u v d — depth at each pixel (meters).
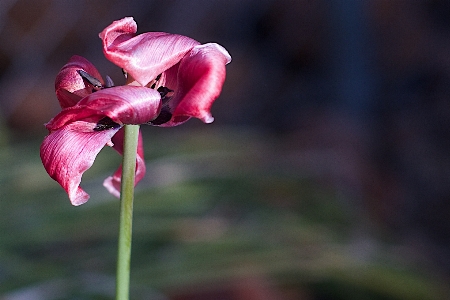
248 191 1.08
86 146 0.53
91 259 0.88
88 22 1.84
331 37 1.85
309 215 1.06
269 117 1.93
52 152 0.53
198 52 0.53
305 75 2.09
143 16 1.96
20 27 1.75
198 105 0.52
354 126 1.75
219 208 1.02
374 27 2.19
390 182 1.63
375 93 1.92
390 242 1.09
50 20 1.78
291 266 0.86
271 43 2.17
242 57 2.09
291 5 2.15
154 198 1.02
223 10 2.12
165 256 0.88
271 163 1.23
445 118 1.96
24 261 0.86
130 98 0.53
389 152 1.79
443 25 2.37
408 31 2.26
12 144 1.37
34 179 1.09
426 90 2.11
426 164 1.75
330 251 0.91
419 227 1.53
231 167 1.16
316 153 1.42
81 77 0.56
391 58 2.20
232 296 0.95
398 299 0.92
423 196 1.65
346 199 1.15
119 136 0.58
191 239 0.91
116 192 0.62
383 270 0.91
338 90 1.84
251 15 2.17
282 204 1.08
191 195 1.04
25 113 1.68
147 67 0.53
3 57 1.73
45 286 0.81
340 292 1.00
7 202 1.01
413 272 0.94
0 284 0.81
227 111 1.93
